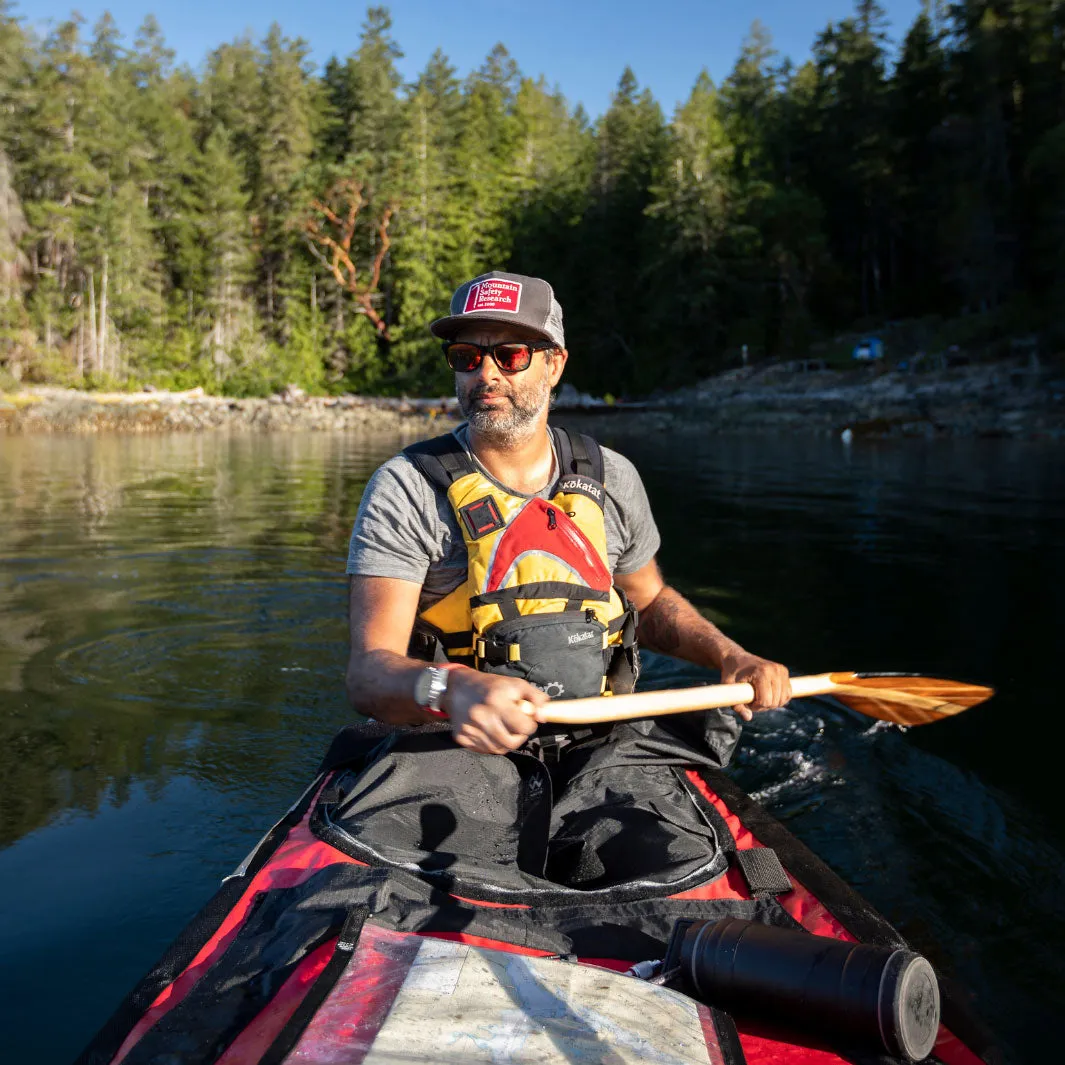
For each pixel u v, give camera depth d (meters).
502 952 1.50
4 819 2.88
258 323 48.78
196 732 3.63
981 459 16.69
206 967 1.59
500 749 1.69
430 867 1.89
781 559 7.10
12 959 2.15
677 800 2.18
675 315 43.56
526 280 2.19
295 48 61.44
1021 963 2.19
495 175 52.66
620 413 36.16
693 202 43.69
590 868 2.03
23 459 17.17
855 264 50.81
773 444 22.06
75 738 3.55
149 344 44.50
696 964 1.52
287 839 2.00
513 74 69.12
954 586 6.09
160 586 6.07
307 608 5.54
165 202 49.78
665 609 2.49
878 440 22.80
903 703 2.27
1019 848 2.75
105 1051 1.39
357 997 1.38
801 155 52.34
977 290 39.62
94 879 2.52
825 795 3.11
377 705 1.87
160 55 71.44
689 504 10.62
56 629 5.02
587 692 2.11
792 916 1.82
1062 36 40.03
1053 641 4.78
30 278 44.25
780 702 2.13
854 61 49.22
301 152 50.88
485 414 2.16
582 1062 1.26
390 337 46.88
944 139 42.66
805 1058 1.40
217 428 32.03
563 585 2.13
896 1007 1.34
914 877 2.59
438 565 2.18
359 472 15.21
